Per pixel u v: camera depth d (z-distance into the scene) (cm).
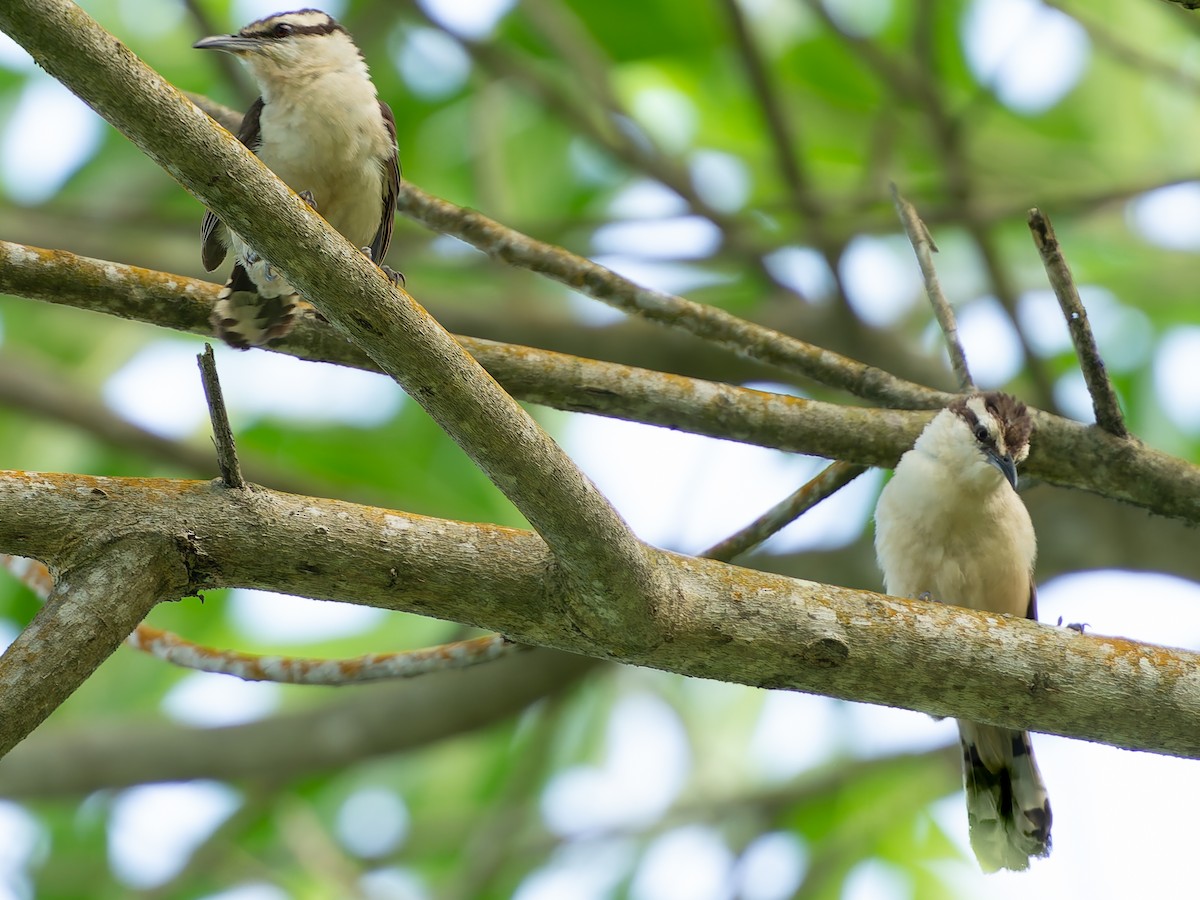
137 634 810
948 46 1502
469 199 1520
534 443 539
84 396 1370
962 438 852
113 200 1461
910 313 1510
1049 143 1538
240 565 568
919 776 1459
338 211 841
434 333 532
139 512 559
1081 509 1293
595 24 1504
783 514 854
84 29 495
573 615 594
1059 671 625
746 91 1516
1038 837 863
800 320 1351
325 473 1473
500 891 1406
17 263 765
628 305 868
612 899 1402
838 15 1292
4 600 1375
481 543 593
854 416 852
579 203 1541
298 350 805
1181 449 1441
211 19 1274
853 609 622
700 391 824
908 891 1403
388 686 1321
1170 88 1502
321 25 859
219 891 1375
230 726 1316
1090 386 825
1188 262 1488
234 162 516
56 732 1311
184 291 786
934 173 1510
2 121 1490
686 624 601
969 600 891
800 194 1240
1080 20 1241
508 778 1516
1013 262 1528
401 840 1446
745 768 1527
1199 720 627
